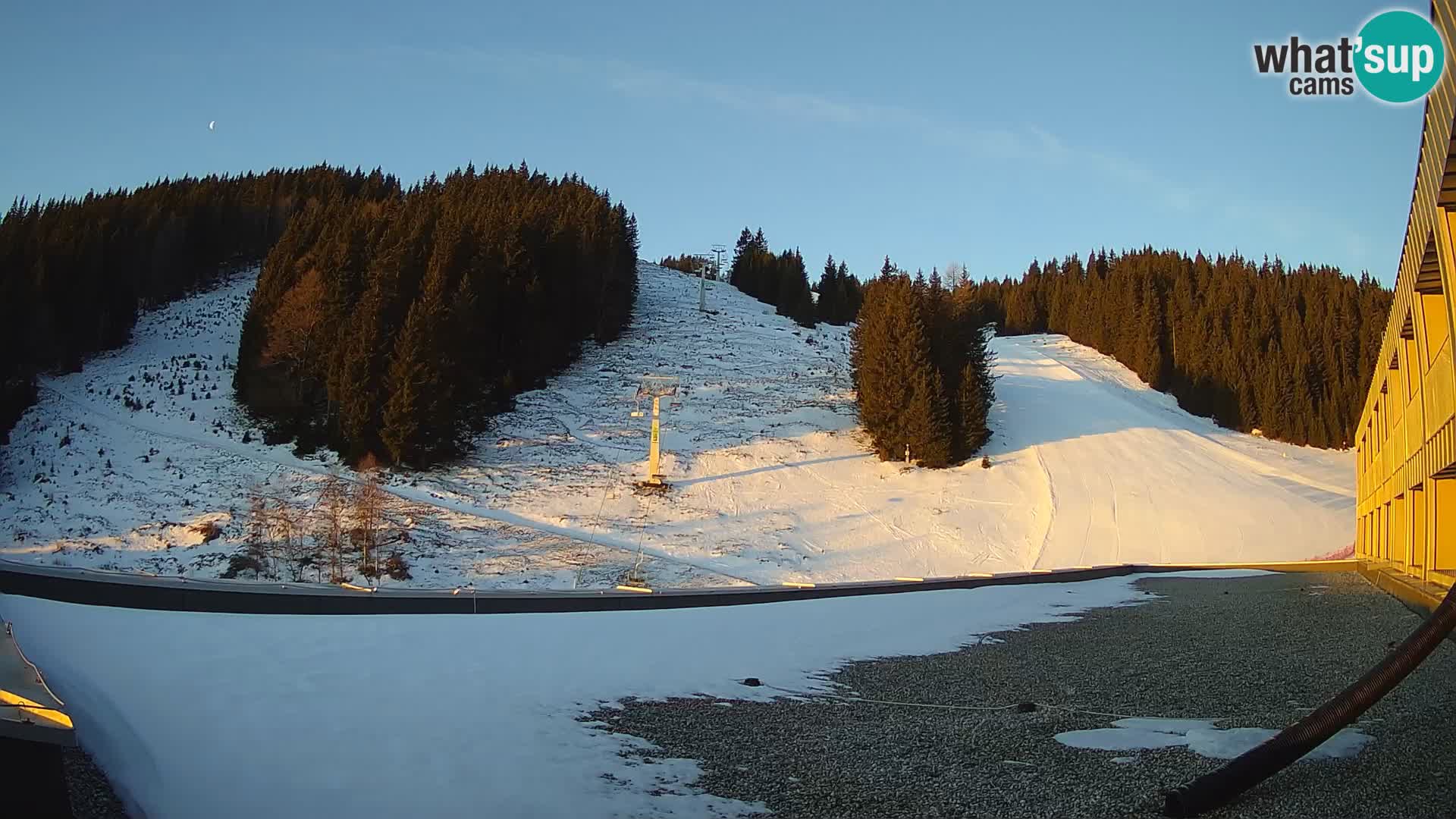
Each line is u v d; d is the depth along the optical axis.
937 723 10.61
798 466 50.38
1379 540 33.56
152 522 36.78
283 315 53.81
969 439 53.12
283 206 95.00
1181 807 7.13
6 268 57.06
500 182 101.94
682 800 7.61
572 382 62.59
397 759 8.45
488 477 46.16
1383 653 15.85
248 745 8.65
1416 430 22.97
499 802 7.43
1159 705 11.66
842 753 9.15
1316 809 7.19
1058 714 11.14
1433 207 15.31
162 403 52.81
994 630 20.06
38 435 46.62
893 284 63.28
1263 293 90.62
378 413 46.97
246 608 17.08
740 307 89.56
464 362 52.84
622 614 20.44
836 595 26.20
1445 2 12.62
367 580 31.83
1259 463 59.53
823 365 69.12
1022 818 7.18
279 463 45.44
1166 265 109.00
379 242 65.50
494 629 16.97
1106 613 23.20
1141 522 46.19
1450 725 9.89
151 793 7.34
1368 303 82.38
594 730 9.87
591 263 71.44
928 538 42.38
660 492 45.00
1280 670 14.26
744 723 10.47
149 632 14.12
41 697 7.13
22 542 34.38
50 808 6.48
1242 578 34.09
